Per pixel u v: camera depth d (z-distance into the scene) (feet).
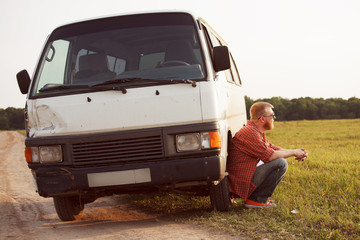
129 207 20.72
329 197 18.33
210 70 15.28
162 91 14.65
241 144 17.29
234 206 18.08
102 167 14.69
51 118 15.21
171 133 14.40
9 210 21.90
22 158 59.93
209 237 13.73
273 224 14.48
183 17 16.48
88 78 15.83
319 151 38.96
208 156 14.48
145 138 14.52
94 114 14.87
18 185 32.40
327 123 130.93
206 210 17.95
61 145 15.01
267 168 16.96
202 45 15.75
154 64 15.62
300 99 494.18
